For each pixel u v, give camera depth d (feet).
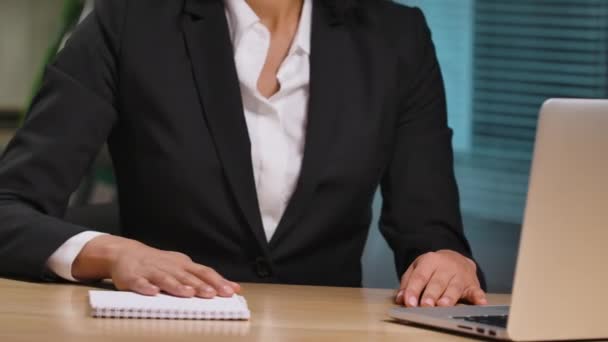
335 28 8.29
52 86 7.81
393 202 8.55
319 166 7.89
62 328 5.32
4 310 5.79
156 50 7.84
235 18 8.11
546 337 5.26
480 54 17.58
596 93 17.20
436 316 5.83
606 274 5.30
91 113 7.76
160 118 7.77
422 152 8.57
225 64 7.87
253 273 7.87
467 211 17.31
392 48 8.43
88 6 12.86
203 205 7.76
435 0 17.58
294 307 6.41
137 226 8.06
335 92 8.07
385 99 8.22
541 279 5.16
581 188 5.12
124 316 5.70
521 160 17.26
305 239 7.92
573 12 17.20
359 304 6.69
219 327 5.58
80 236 6.93
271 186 7.91
